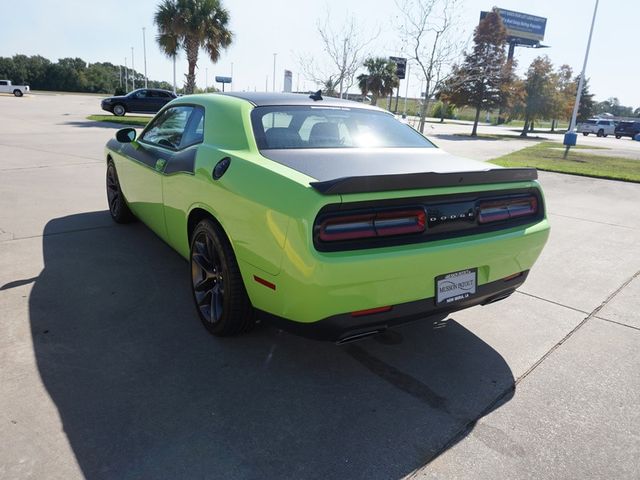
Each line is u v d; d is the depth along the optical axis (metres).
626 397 2.59
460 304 2.57
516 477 2.00
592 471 2.04
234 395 2.46
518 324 3.43
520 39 63.88
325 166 2.54
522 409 2.45
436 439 2.21
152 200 3.83
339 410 2.38
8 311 3.21
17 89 47.41
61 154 10.47
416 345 3.08
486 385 2.66
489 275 2.67
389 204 2.28
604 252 5.24
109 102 25.14
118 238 4.83
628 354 3.05
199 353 2.82
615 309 3.73
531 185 2.87
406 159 2.90
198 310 3.12
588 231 6.15
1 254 4.25
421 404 2.46
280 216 2.20
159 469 1.94
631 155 19.77
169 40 22.80
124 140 4.42
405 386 2.62
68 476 1.88
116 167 4.83
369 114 3.56
